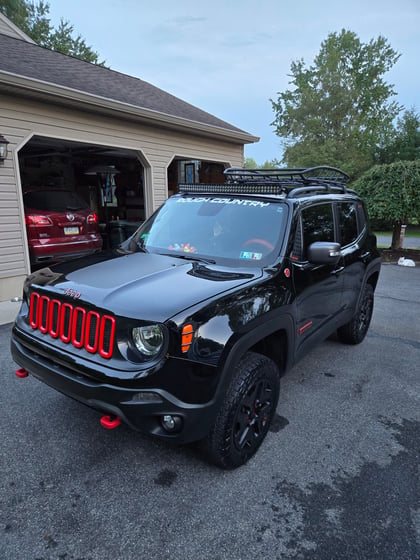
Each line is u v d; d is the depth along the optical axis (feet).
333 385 12.00
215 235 10.26
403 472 8.15
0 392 10.76
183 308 6.82
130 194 38.40
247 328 7.50
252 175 12.26
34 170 34.86
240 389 7.55
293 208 10.00
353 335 14.83
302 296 9.72
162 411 6.54
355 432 9.56
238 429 7.89
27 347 8.17
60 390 7.46
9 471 7.79
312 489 7.60
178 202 11.98
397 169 39.40
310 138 99.40
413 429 9.77
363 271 14.14
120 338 6.81
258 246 9.59
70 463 8.08
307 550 6.27
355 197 14.56
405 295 23.99
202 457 8.32
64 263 9.78
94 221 24.63
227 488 7.55
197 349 6.70
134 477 7.75
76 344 7.39
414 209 39.34
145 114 23.98
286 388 11.76
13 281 19.76
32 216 21.21
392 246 43.29
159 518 6.79
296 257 9.68
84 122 22.20
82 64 30.63
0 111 18.44
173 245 10.48
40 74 20.65
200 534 6.49
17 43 27.73
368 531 6.65
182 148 28.86
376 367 13.39
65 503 7.04
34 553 6.05
